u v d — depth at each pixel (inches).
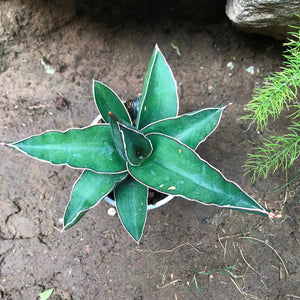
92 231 20.7
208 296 19.9
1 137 21.8
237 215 20.8
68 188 21.2
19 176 21.3
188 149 12.5
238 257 20.3
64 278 20.1
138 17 22.9
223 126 21.8
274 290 19.9
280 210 20.7
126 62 23.0
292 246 20.3
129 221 14.5
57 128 22.0
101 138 13.8
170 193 12.7
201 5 22.7
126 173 14.2
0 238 20.5
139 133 11.7
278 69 22.6
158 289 20.0
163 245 20.5
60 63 22.8
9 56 22.4
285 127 21.7
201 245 20.5
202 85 22.6
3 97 22.3
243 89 22.5
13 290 19.9
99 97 14.4
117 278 20.1
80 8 21.9
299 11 15.5
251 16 16.5
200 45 23.0
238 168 21.3
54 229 20.7
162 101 14.8
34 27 21.5
